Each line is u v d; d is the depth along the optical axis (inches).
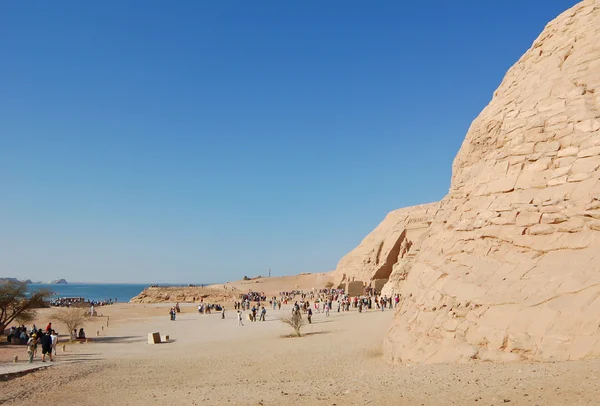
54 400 538.0
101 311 2493.8
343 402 363.6
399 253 2630.4
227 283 4601.4
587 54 613.3
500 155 631.2
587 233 475.8
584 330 411.5
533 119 610.2
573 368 359.9
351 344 884.0
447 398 332.2
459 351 494.0
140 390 584.4
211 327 1525.6
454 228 644.1
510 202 567.2
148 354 944.9
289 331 1245.7
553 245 496.7
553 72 640.4
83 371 732.7
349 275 3309.5
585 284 438.3
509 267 520.4
